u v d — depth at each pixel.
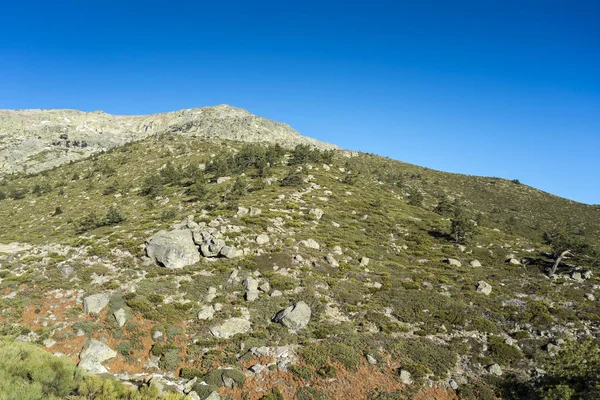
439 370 24.05
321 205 66.62
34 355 17.89
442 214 89.00
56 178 128.88
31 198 102.00
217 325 27.22
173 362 23.72
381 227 61.12
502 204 126.31
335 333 27.16
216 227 45.75
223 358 23.98
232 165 104.25
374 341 26.62
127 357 24.06
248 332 27.11
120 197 90.56
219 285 33.22
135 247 39.38
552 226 104.94
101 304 28.64
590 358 20.67
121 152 151.75
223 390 21.22
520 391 22.47
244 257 38.94
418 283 37.72
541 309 31.80
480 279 40.09
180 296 31.27
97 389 17.06
